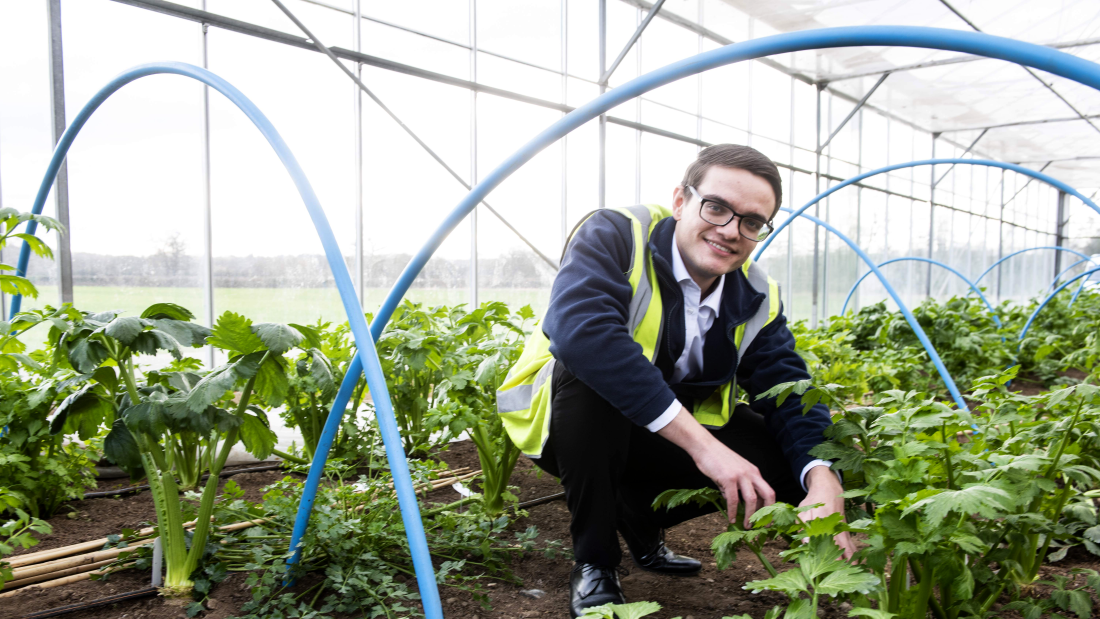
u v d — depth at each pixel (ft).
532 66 23.09
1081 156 63.00
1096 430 5.21
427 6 20.01
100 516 7.61
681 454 5.76
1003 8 30.01
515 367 6.35
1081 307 25.70
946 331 18.26
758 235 5.16
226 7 15.98
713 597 5.80
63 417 5.88
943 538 3.76
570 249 5.47
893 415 4.68
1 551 4.99
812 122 37.91
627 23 26.35
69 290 13.76
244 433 5.88
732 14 28.37
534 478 9.52
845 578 3.38
